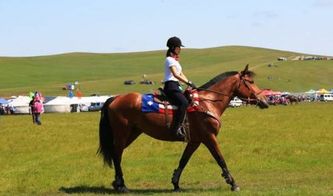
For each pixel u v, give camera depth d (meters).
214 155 12.74
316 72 167.62
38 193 12.85
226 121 37.31
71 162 17.62
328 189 12.19
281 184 13.62
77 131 30.53
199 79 155.50
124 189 12.77
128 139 13.50
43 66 199.50
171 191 12.88
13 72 182.75
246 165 16.70
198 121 12.70
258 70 165.62
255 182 14.08
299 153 19.08
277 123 34.38
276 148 20.47
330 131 27.67
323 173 15.44
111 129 13.19
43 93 134.50
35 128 33.41
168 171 15.77
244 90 13.31
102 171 15.65
